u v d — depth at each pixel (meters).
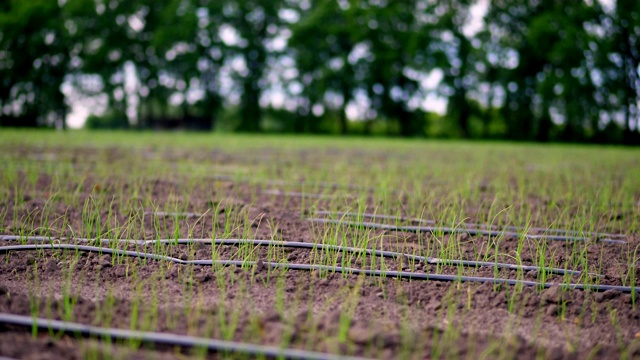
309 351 2.13
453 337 2.32
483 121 35.22
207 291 2.82
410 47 34.16
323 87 35.78
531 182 7.12
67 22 34.09
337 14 36.12
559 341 2.41
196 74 35.03
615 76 30.09
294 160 9.92
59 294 2.73
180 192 5.70
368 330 2.30
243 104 37.09
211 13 35.78
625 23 29.62
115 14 34.38
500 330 2.48
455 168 8.89
